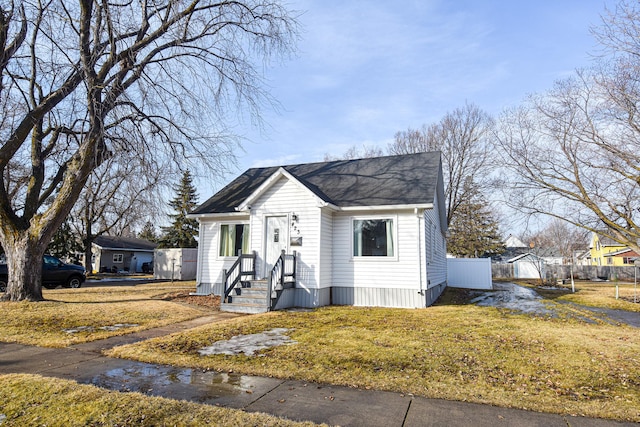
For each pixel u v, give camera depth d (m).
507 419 4.29
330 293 14.80
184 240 43.88
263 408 4.55
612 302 16.64
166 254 32.50
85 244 34.53
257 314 11.82
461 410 4.53
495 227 51.69
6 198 13.23
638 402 4.82
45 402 4.50
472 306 14.27
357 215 14.90
